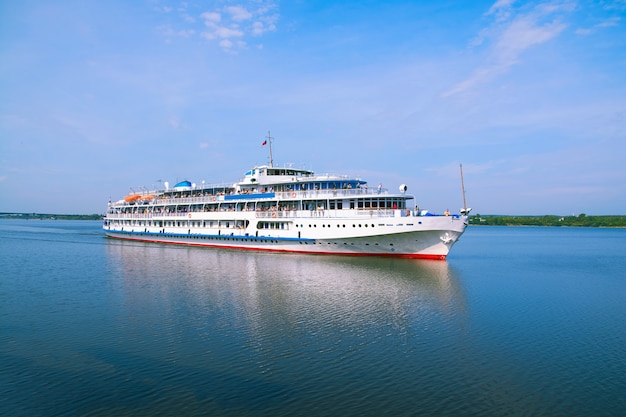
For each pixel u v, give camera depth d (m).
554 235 175.88
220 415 19.08
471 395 20.92
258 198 75.19
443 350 26.70
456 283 47.09
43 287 45.16
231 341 27.98
